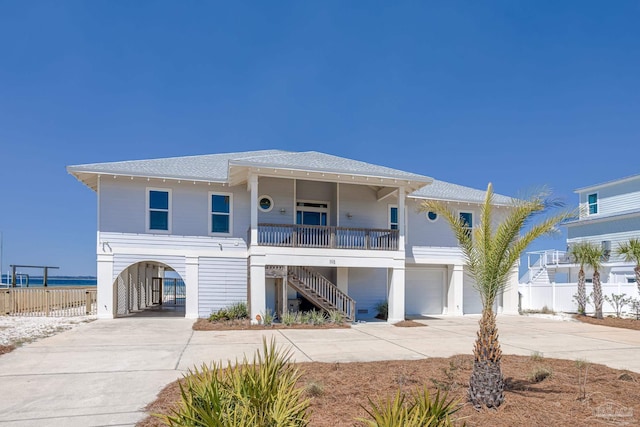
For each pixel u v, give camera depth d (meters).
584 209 6.43
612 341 12.16
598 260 19.30
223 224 17.23
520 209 6.09
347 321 15.95
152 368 7.86
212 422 2.76
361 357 9.10
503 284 6.10
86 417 5.14
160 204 16.64
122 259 16.08
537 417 5.14
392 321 16.09
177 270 16.56
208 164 19.17
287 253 15.30
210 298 16.78
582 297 19.69
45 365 8.04
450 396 5.89
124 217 16.20
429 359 8.75
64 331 12.50
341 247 15.91
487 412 5.31
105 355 9.05
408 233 19.56
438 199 19.42
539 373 7.15
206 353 9.40
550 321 17.70
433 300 20.14
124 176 16.00
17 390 6.34
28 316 16.34
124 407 5.53
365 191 18.97
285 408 3.29
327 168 15.21
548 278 29.78
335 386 6.33
